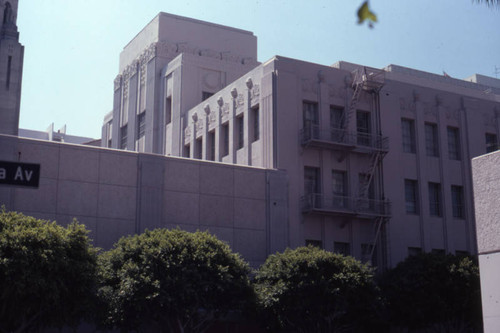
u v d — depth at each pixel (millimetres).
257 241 39875
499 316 13648
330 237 43125
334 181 44438
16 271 24031
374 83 46000
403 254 45094
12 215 26641
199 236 31562
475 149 50344
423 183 47344
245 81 46969
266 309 33344
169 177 38031
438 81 62344
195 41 63219
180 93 56219
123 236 32375
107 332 33281
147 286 28625
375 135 45938
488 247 14180
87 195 35344
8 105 42938
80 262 26031
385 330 37406
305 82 44438
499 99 63406
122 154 36844
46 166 34500
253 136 45656
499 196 14070
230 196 39656
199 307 31062
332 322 34719
